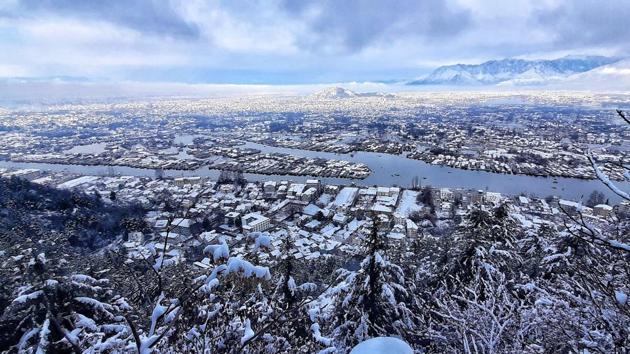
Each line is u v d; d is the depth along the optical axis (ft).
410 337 34.32
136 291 29.94
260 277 14.92
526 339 20.90
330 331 39.63
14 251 44.65
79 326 22.09
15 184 190.80
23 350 20.47
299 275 92.12
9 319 22.89
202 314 17.47
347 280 41.50
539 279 33.35
